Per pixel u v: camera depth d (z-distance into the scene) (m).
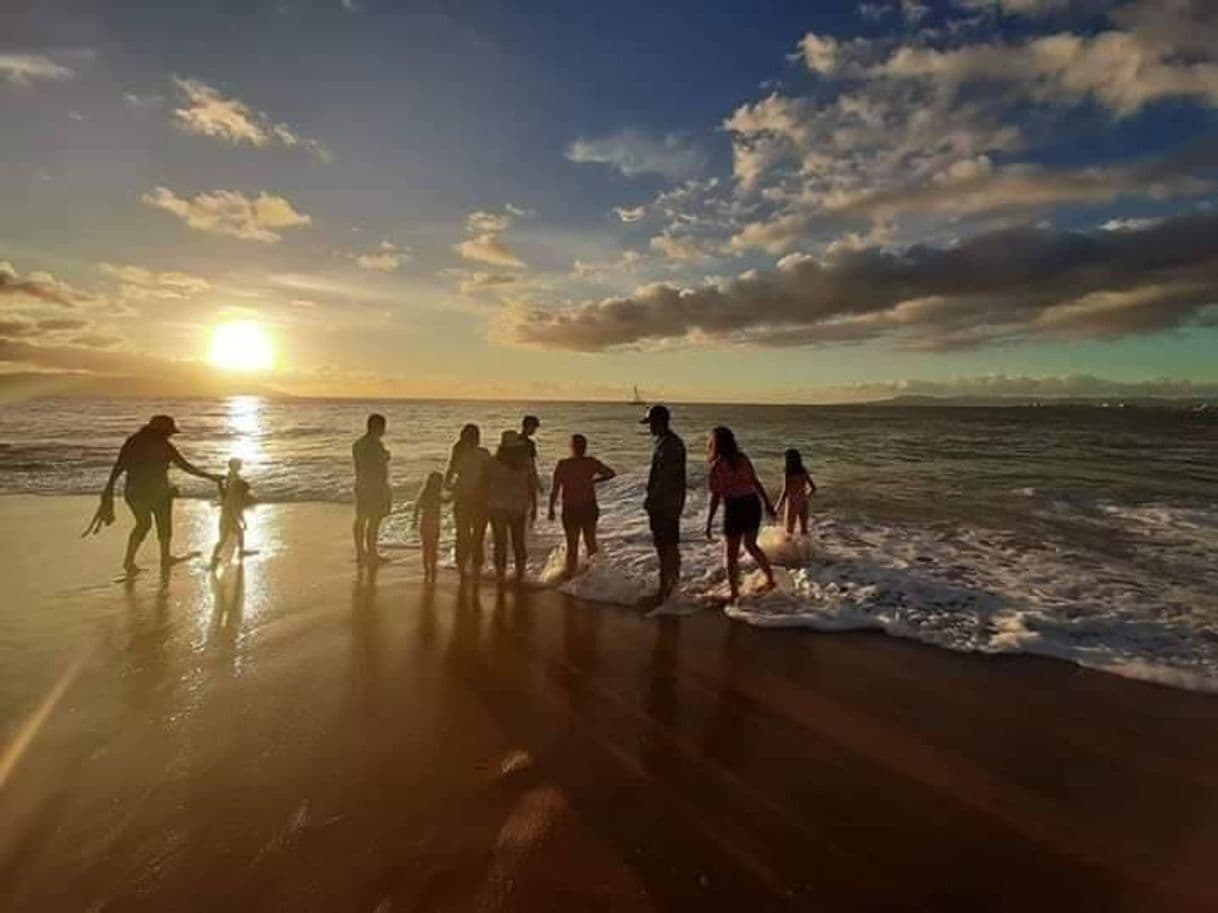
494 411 101.50
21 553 9.43
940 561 8.94
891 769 3.98
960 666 5.57
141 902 2.86
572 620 6.72
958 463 22.78
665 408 7.41
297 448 27.97
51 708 4.68
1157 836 3.36
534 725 4.51
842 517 12.27
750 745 4.26
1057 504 13.84
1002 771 3.96
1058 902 2.92
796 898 2.92
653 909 2.85
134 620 6.54
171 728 4.40
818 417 90.81
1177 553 9.45
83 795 3.64
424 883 2.99
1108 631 6.33
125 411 70.56
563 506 8.13
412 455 25.33
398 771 3.92
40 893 2.92
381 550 9.77
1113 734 4.41
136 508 8.16
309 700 4.85
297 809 3.53
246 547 9.91
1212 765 4.02
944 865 3.15
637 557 9.16
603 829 3.38
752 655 5.83
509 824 3.42
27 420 49.31
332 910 2.83
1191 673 5.34
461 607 7.10
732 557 7.29
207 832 3.33
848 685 5.20
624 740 4.32
